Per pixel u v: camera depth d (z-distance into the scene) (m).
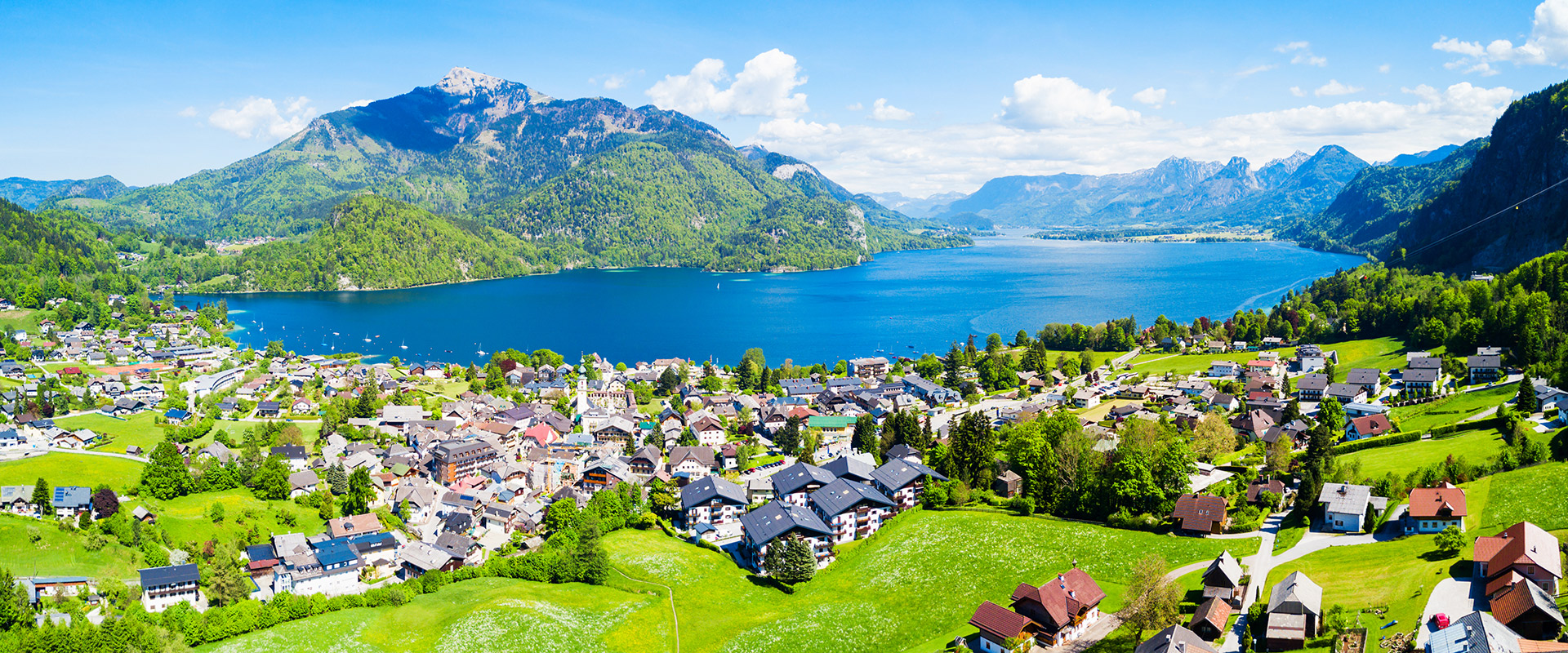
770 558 150.12
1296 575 111.62
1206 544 141.12
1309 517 146.12
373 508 199.88
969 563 145.88
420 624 134.00
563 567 153.12
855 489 173.50
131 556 153.62
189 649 125.94
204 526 172.12
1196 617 111.44
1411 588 114.00
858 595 141.75
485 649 124.25
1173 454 162.50
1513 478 147.38
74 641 121.69
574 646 125.94
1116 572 136.25
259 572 158.00
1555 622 97.12
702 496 181.38
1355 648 101.38
